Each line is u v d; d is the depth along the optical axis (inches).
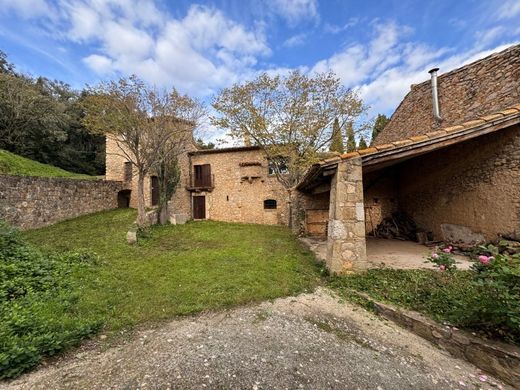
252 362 90.1
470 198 225.5
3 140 702.5
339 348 100.7
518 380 80.8
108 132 398.9
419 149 170.9
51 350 89.7
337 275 169.9
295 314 127.9
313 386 79.6
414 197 311.0
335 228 171.9
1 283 137.3
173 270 194.1
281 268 195.6
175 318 123.3
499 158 197.5
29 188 365.4
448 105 259.4
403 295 134.5
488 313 94.5
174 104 398.3
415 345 104.3
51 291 141.6
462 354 95.9
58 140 816.9
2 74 689.6
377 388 79.7
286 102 469.7
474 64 231.1
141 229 352.5
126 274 183.5
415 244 270.1
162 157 436.5
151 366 87.1
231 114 471.5
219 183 592.1
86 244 277.0
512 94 192.9
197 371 84.7
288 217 488.4
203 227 454.9
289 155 466.0
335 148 499.8
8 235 201.2
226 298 142.3
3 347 83.1
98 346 99.6
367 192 350.6
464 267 172.7
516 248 176.2
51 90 1019.3
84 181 476.4
